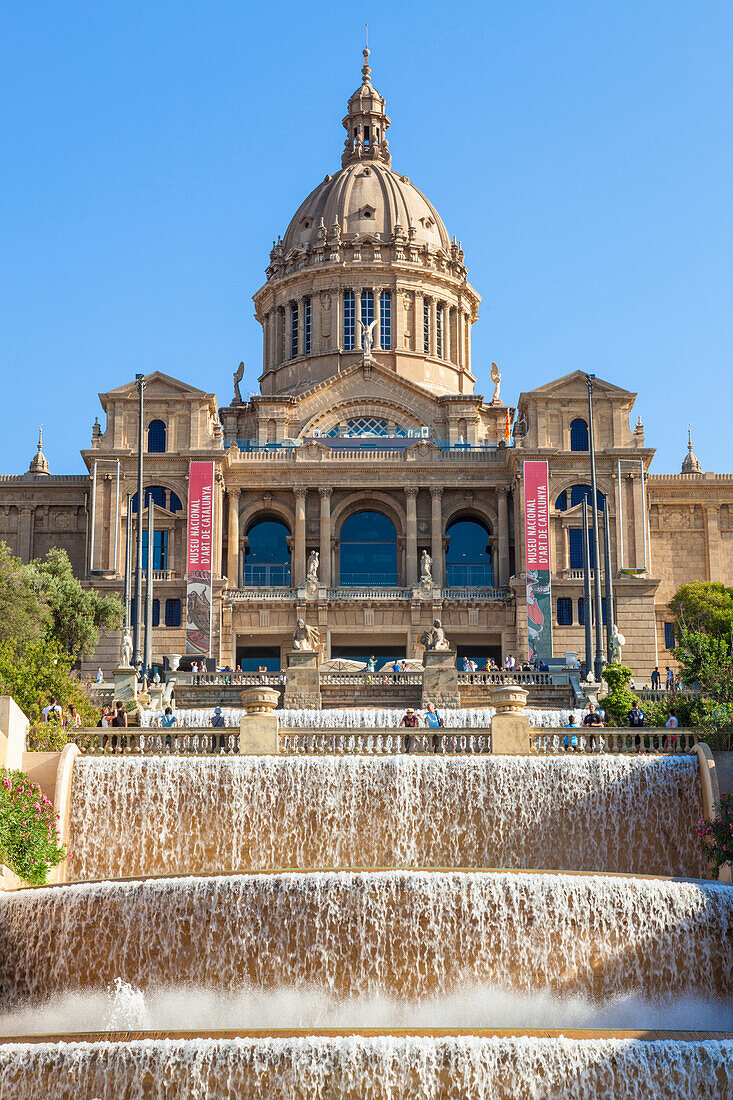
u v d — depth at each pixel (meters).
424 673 71.88
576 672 78.69
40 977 38.34
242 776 47.44
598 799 47.53
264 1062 31.48
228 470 102.75
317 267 121.06
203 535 94.75
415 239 123.44
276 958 38.22
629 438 99.31
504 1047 31.67
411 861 46.94
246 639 98.62
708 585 97.00
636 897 38.84
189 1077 31.41
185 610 95.81
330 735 53.16
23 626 71.62
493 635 97.56
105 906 38.50
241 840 46.97
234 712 68.69
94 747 52.12
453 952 38.38
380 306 121.44
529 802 47.44
